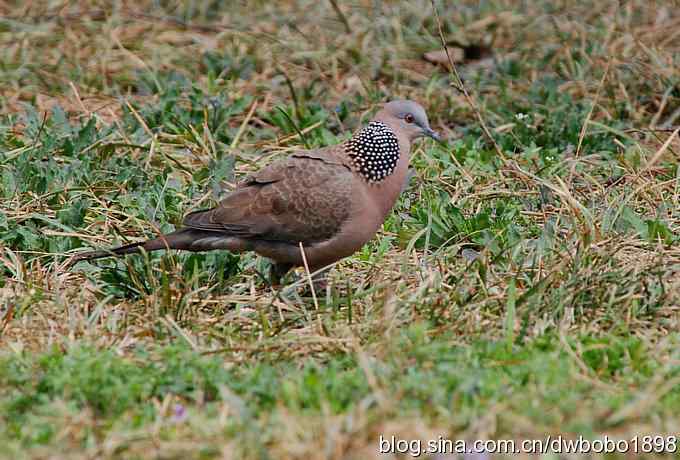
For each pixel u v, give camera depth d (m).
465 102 17.44
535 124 16.53
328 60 18.89
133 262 11.58
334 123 16.81
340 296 11.59
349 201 11.23
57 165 14.00
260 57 18.77
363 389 8.80
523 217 13.28
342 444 8.05
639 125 16.69
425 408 8.57
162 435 8.40
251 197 11.27
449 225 12.93
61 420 8.54
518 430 8.32
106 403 8.81
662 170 14.59
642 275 11.01
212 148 14.91
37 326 10.50
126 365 9.29
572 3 21.30
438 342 9.84
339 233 11.31
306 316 10.77
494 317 10.51
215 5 21.17
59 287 11.40
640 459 8.10
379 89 17.91
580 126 16.19
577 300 10.73
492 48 19.88
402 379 8.95
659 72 17.83
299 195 11.19
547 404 8.66
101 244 12.39
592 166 14.84
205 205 13.30
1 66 18.00
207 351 9.70
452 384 8.88
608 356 9.73
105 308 11.09
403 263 11.74
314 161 11.38
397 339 9.76
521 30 20.23
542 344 9.88
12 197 13.19
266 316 10.70
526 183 14.06
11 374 9.19
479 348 9.76
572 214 12.70
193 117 16.08
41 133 15.02
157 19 20.47
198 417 8.52
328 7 21.31
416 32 20.39
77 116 16.53
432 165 14.77
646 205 13.67
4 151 14.55
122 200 13.30
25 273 11.54
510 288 10.25
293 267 11.77
